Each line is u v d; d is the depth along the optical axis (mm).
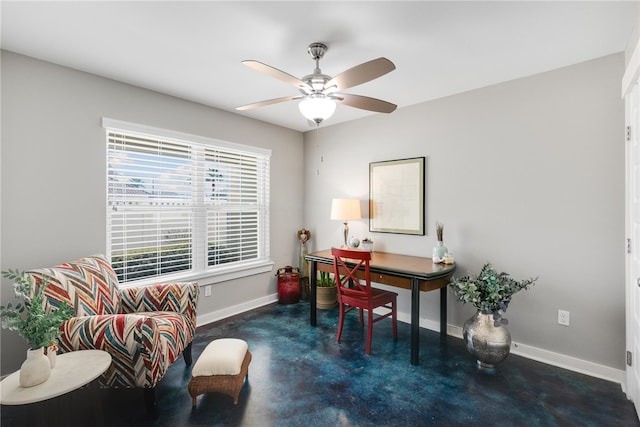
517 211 2596
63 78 2352
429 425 1769
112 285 2227
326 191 4082
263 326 3195
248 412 1866
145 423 1766
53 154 2312
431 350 2680
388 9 1673
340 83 1829
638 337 1850
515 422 1794
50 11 1689
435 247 2852
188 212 3197
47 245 2293
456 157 2943
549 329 2455
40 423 1443
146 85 2734
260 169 3896
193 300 2361
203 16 1742
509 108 2625
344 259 3008
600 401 1976
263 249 3947
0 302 2078
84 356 1655
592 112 2248
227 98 3061
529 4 1633
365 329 3125
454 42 2010
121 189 2705
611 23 1797
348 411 1883
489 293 2324
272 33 1913
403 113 3318
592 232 2264
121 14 1722
